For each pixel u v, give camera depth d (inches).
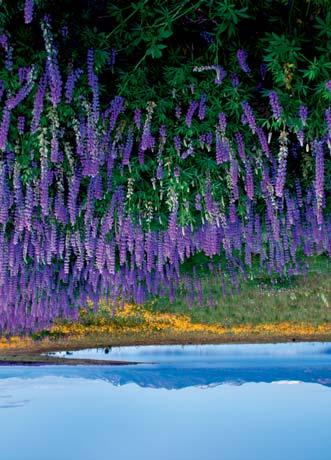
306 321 449.7
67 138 208.8
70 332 502.9
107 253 276.7
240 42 164.9
